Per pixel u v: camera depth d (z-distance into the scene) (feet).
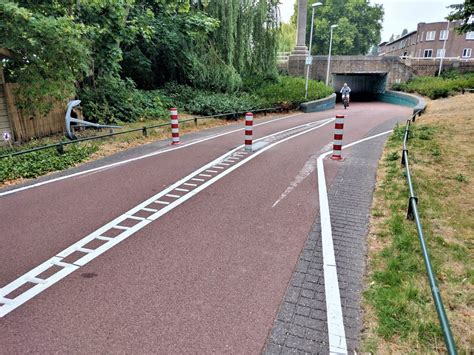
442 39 184.34
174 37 65.77
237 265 13.52
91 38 41.83
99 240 15.60
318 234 15.93
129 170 26.91
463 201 19.97
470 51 180.65
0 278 12.73
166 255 14.30
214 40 71.77
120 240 15.60
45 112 38.50
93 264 13.66
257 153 32.32
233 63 73.56
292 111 75.72
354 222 17.12
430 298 11.16
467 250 14.47
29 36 33.27
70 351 9.35
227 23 69.82
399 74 122.42
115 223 17.34
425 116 50.85
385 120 56.44
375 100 134.10
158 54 69.41
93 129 44.83
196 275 12.89
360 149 33.12
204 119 56.49
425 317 10.32
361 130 45.42
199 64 69.05
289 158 30.17
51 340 9.76
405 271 12.65
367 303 11.13
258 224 17.12
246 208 19.16
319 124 53.42
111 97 51.16
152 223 17.34
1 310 11.02
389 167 26.30
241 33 72.33
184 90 69.26
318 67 120.67
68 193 21.85
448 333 8.04
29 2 38.83
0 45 32.83
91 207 19.44
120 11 44.93
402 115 65.16
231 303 11.30
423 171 24.77
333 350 9.34
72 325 10.34
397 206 18.48
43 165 27.37
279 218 17.78
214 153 32.50
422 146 31.68
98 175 25.72
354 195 20.77
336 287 12.01
